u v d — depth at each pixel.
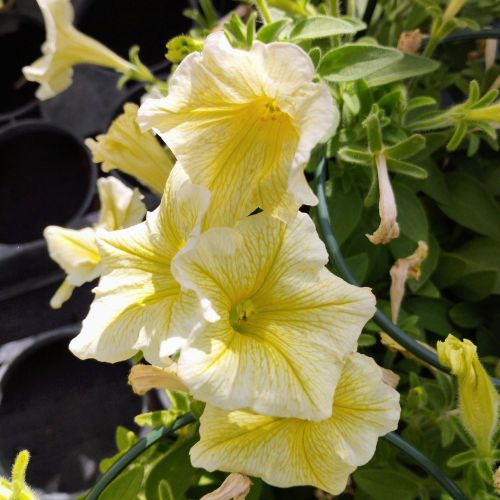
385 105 0.30
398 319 0.32
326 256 0.20
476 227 0.35
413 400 0.27
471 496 0.24
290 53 0.16
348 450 0.20
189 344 0.18
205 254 0.19
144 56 0.48
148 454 0.29
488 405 0.22
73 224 0.43
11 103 0.48
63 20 0.31
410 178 0.34
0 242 0.44
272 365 0.19
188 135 0.19
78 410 0.39
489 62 0.36
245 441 0.21
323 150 0.29
